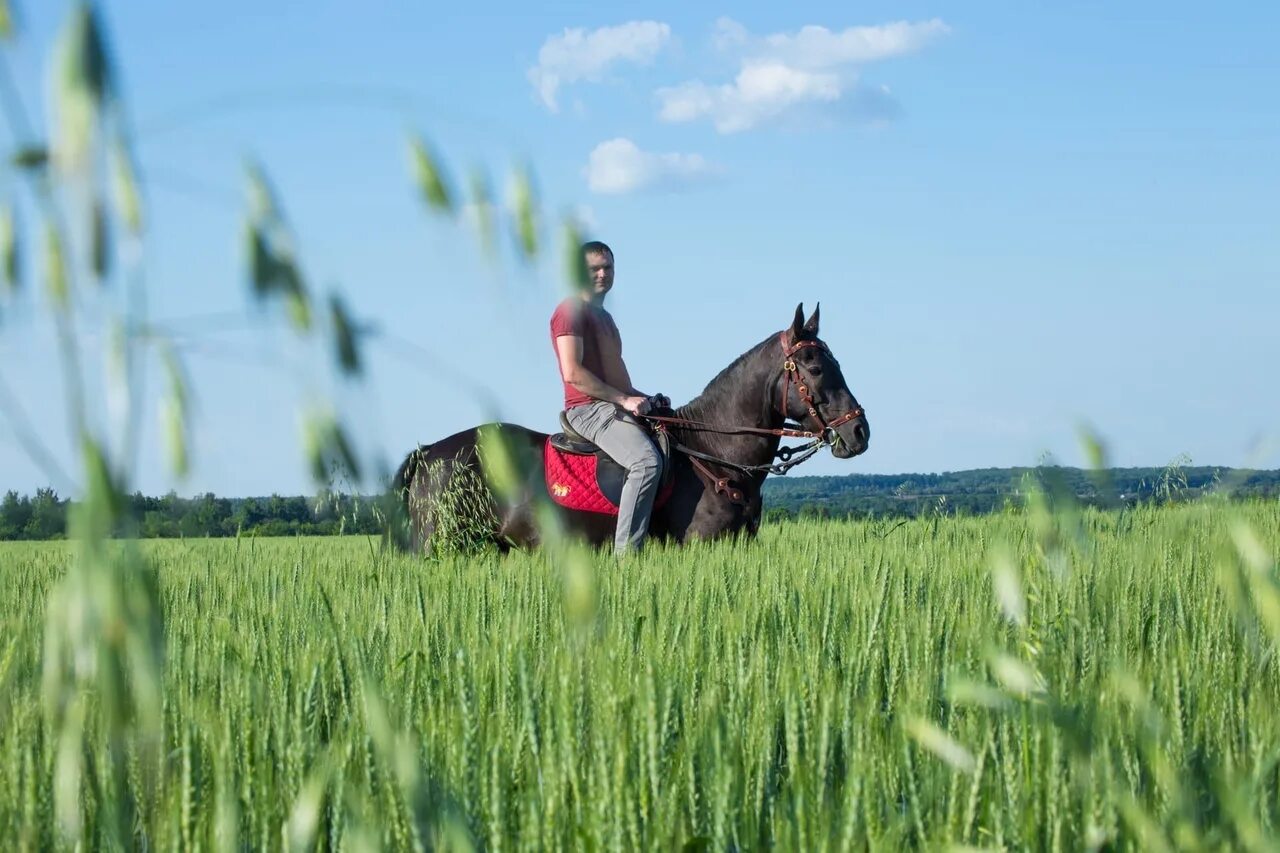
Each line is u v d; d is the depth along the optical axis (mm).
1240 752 3432
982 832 2768
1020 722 2980
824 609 5508
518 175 1385
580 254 1417
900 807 3090
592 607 1795
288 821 2584
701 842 2715
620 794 2697
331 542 12273
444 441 11062
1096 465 1995
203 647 4824
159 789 2771
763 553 9320
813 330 11016
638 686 3346
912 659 4551
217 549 11961
